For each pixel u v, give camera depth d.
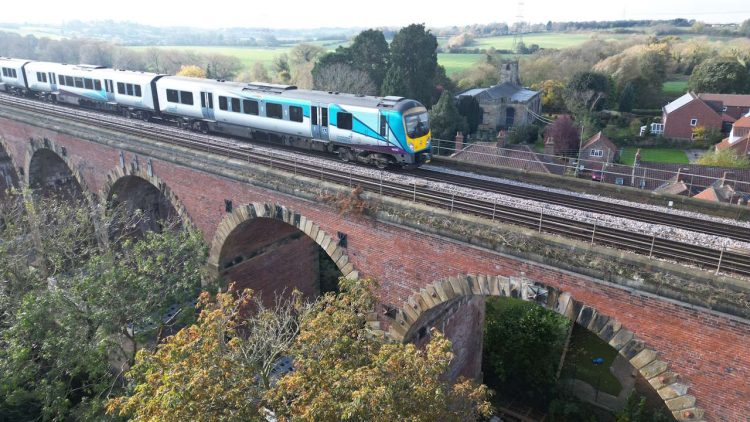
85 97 36.16
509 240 13.45
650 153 60.16
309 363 10.30
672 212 17.33
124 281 17.42
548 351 24.02
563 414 22.98
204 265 23.22
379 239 16.45
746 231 15.45
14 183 39.28
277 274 26.34
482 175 21.91
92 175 28.20
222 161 20.94
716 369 11.11
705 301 10.82
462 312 21.06
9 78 42.81
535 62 90.69
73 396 18.69
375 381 9.55
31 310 15.91
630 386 25.02
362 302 12.38
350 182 17.45
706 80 71.94
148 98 31.45
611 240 13.32
